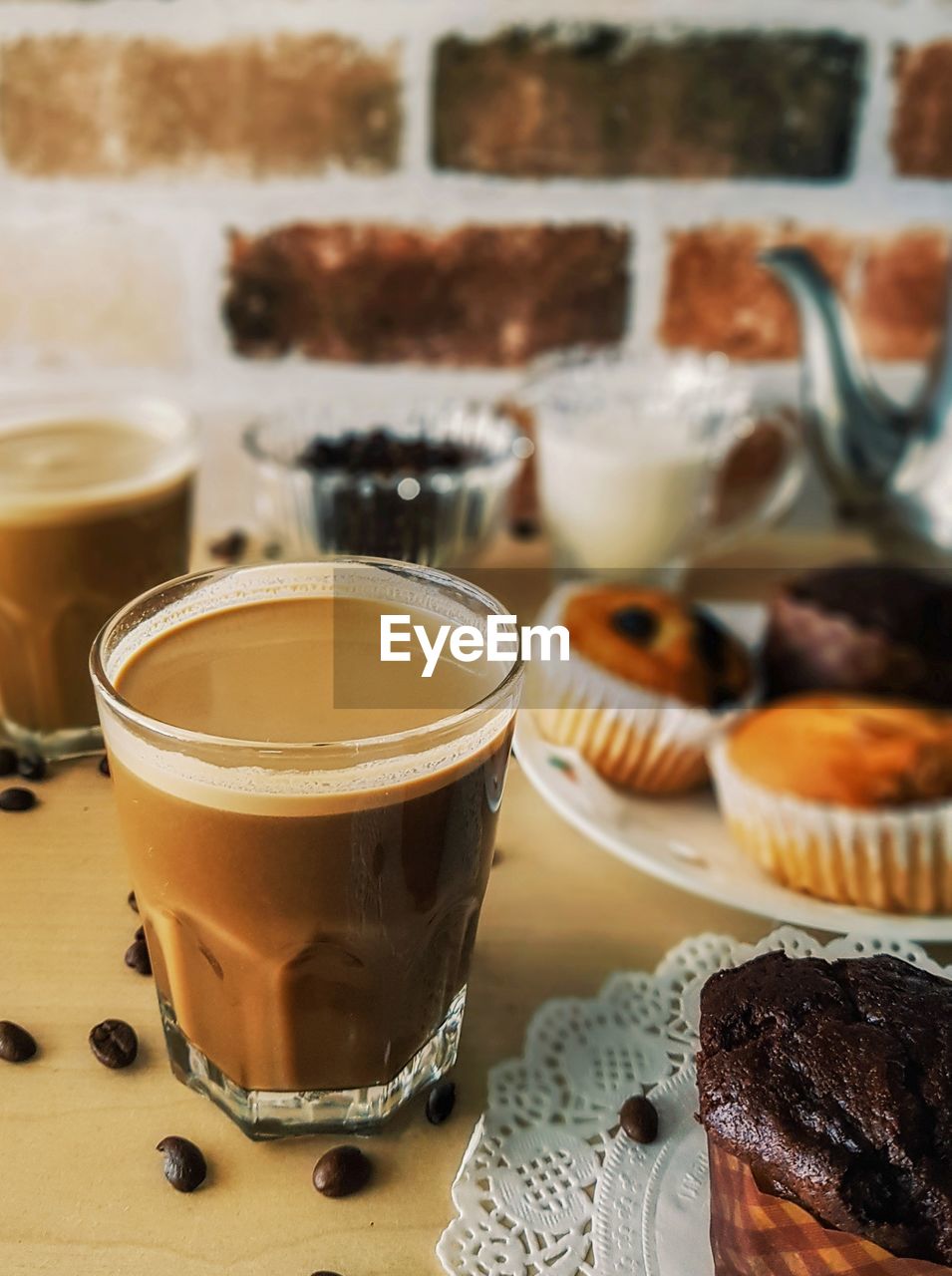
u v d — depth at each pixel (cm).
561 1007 26
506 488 45
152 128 50
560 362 54
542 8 49
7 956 27
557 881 31
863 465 49
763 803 31
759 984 22
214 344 54
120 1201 22
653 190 52
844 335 48
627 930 29
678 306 54
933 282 54
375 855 20
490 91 50
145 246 52
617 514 46
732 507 58
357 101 50
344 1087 23
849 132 51
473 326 54
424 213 52
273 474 42
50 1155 23
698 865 32
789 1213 20
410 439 48
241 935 21
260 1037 22
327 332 54
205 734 20
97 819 31
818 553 53
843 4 49
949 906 30
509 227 52
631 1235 21
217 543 48
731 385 55
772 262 47
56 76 49
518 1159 23
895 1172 19
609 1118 24
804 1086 20
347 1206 22
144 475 32
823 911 29
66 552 31
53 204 52
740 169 52
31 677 32
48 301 53
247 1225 22
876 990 22
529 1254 21
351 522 42
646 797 37
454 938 23
